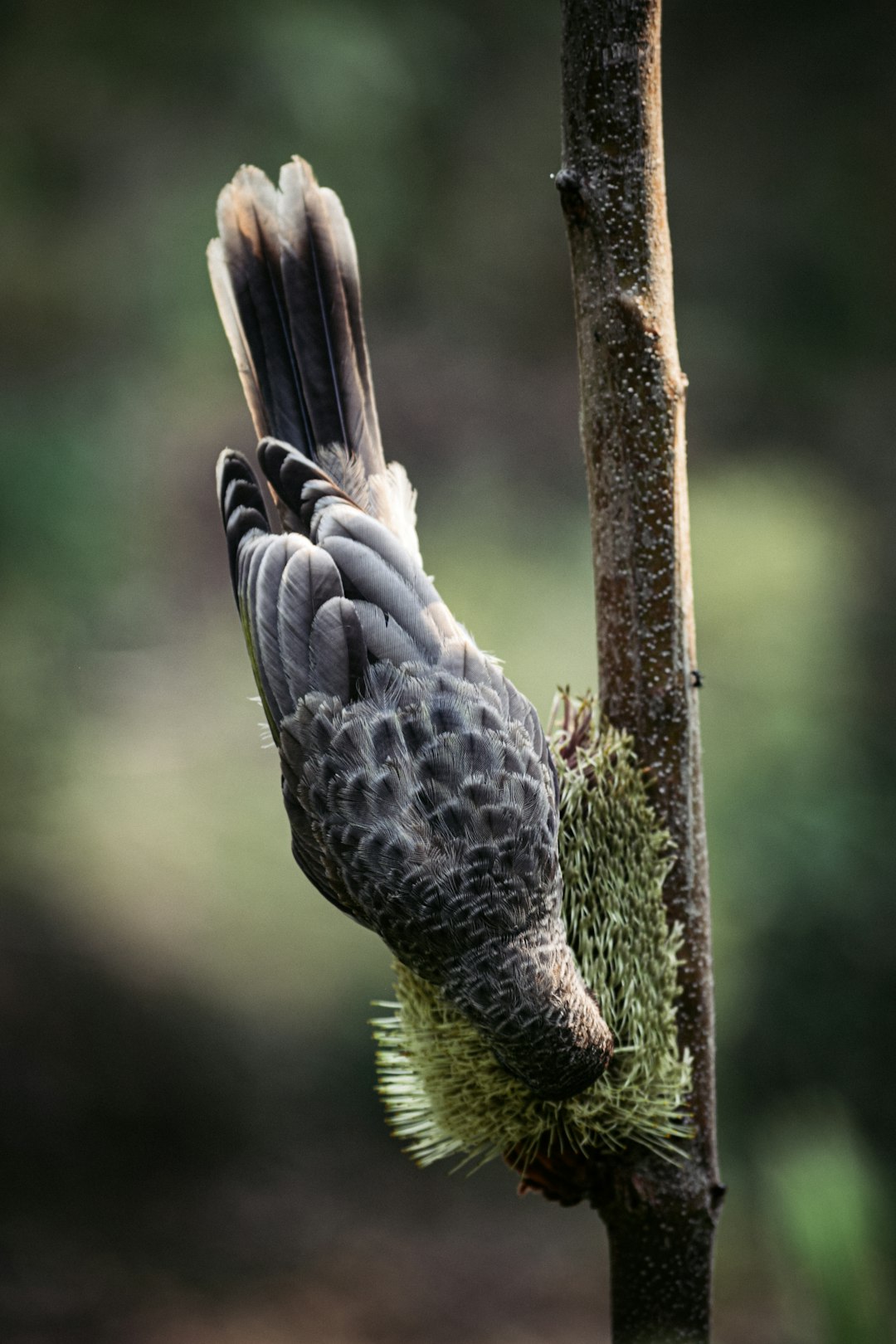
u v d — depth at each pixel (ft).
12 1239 33.22
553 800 10.93
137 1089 37.01
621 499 10.68
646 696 10.83
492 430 67.67
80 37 55.77
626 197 10.32
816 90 84.99
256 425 13.47
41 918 40.60
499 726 11.06
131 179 59.57
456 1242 35.45
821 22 86.38
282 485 12.53
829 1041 39.24
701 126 84.94
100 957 39.75
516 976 10.24
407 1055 11.23
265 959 41.19
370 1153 37.83
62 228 59.16
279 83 58.59
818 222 79.97
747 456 68.03
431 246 75.20
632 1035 10.43
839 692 48.62
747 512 56.59
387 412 68.33
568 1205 11.09
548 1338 32.09
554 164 78.33
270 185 13.74
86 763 47.14
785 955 40.14
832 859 41.63
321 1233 34.88
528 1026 10.08
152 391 59.11
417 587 11.86
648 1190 10.78
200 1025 38.81
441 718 11.10
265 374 13.52
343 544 11.93
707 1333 10.94
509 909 10.42
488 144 77.20
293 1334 31.27
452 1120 10.98
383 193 65.72
